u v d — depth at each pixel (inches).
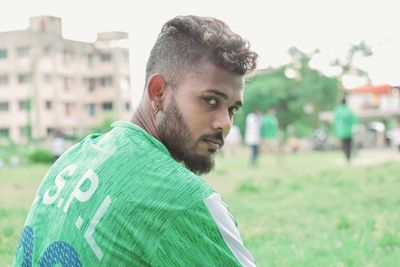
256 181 546.0
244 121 1859.0
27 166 1074.1
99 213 78.0
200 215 77.7
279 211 350.6
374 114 1962.4
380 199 383.6
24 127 2032.5
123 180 79.1
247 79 84.7
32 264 81.1
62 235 79.0
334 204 370.9
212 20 83.2
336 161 886.4
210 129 82.4
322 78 1998.0
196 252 76.8
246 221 316.8
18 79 2032.5
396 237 248.2
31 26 2028.8
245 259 79.4
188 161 84.4
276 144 1120.8
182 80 81.7
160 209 77.1
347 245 241.0
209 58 80.6
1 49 2037.4
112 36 2119.8
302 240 260.7
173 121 82.5
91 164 82.4
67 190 82.0
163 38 83.0
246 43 81.3
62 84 2071.9
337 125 760.3
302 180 531.8
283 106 1967.3
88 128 2113.7
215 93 81.0
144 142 82.2
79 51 2111.2
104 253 76.5
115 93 2113.7
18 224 322.0
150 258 76.2
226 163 908.0
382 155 1102.4
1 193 522.0
